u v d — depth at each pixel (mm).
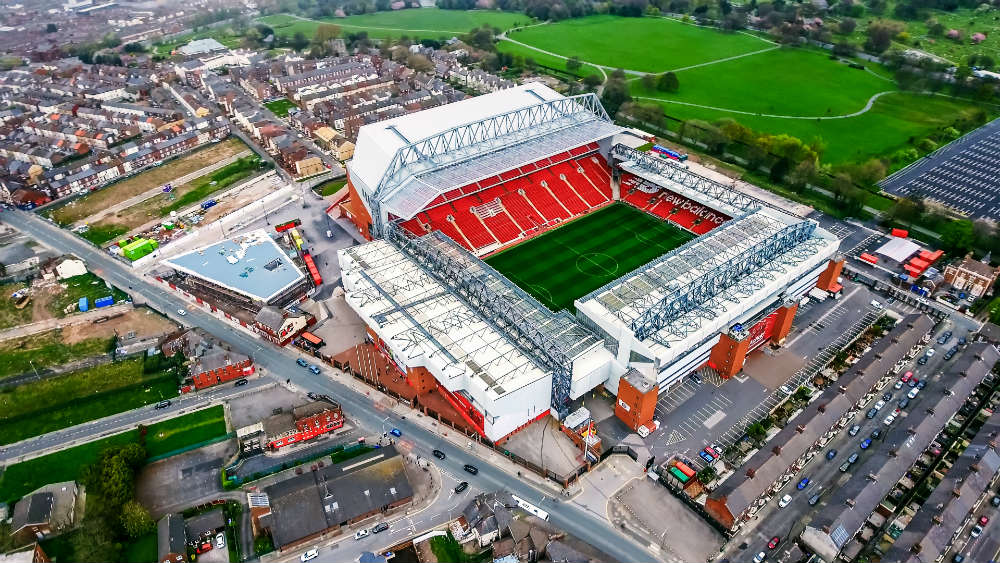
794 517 111375
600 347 135375
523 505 113062
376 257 164375
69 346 152125
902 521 109812
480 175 182875
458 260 158250
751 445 124812
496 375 124250
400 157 181750
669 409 133625
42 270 176500
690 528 110000
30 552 100625
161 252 187875
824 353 148000
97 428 130125
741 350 136375
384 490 111875
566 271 173875
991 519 109500
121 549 105000
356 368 144250
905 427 122500
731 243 160125
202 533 107500
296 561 104750
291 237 191625
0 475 119938
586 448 121875
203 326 158500
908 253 182125
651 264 152125
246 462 122188
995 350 139625
